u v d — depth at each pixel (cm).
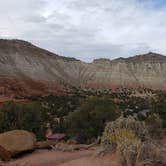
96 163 1274
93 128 3108
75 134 3142
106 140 1361
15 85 12975
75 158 1562
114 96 15450
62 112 7050
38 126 3328
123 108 7488
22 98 10738
